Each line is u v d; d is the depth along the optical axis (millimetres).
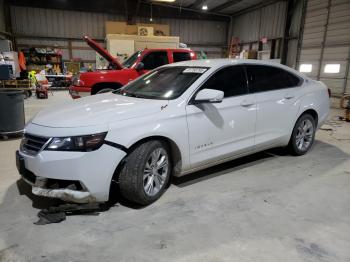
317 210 2725
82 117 2551
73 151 2355
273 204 2820
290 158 4152
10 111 5016
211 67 3281
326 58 12062
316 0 12445
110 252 2094
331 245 2209
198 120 2965
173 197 2936
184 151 2898
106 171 2430
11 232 2309
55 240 2221
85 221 2486
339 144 4988
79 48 17484
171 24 19141
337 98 11406
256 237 2289
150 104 2840
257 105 3490
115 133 2451
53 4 16203
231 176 3484
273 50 16094
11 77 9078
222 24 20344
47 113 2838
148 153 2635
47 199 2848
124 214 2607
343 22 11133
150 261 2008
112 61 7145
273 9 16000
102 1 16906
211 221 2508
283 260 2035
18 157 2609
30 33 16422
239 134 3367
